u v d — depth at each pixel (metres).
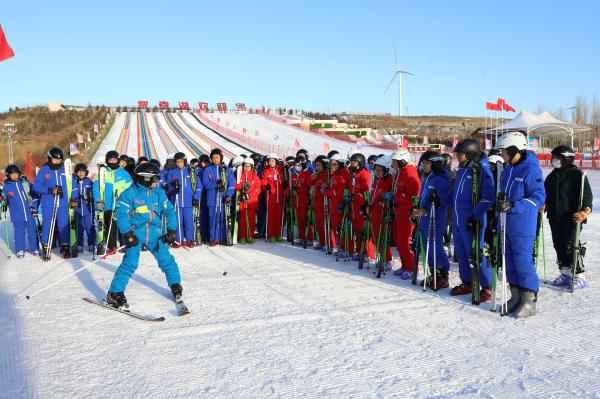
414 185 6.73
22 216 8.77
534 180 5.16
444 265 6.34
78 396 3.43
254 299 5.80
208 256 8.60
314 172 10.08
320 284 6.52
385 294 6.02
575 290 6.12
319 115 82.94
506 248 5.35
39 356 4.14
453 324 4.87
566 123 33.81
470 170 5.79
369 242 8.12
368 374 3.74
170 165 9.74
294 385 3.56
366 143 47.66
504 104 36.31
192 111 77.81
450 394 3.41
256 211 10.73
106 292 6.17
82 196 9.42
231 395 3.42
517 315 5.04
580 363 3.90
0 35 6.94
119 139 46.25
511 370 3.79
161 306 5.56
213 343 4.40
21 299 5.88
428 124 81.88
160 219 5.58
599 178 26.14
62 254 8.98
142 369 3.86
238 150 40.31
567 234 6.23
